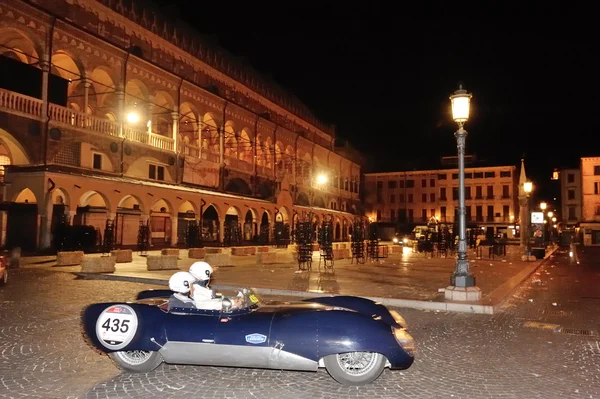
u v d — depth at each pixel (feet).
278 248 137.80
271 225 155.12
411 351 19.45
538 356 24.45
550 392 19.06
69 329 29.25
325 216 196.95
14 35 91.45
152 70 118.32
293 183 183.42
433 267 78.07
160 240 119.65
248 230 152.97
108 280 56.49
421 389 19.20
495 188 264.93
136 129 112.57
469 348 26.03
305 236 80.69
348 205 241.35
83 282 53.72
